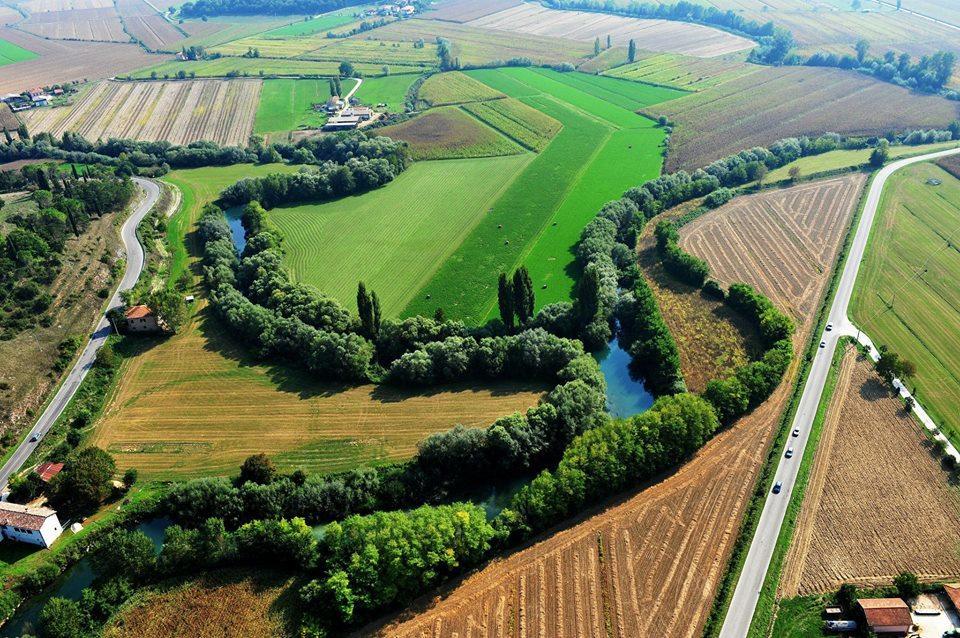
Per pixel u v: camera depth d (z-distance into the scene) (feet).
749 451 417.28
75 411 469.16
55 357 513.86
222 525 365.40
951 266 614.75
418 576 339.36
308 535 355.15
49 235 634.84
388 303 593.01
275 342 526.57
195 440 446.19
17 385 477.77
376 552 334.24
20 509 376.07
